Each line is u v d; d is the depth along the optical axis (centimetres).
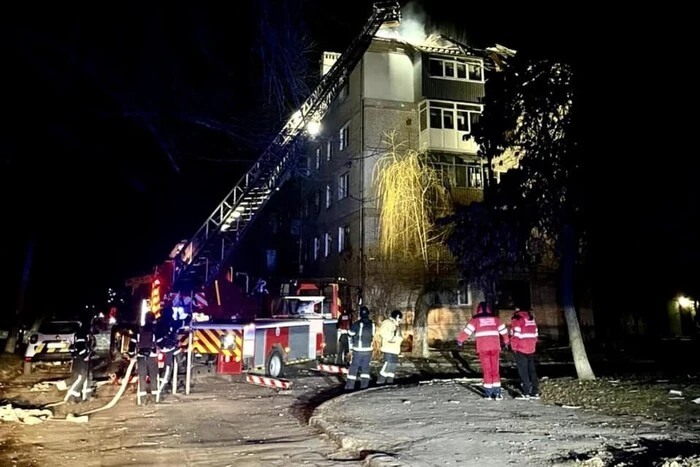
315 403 1148
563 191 1265
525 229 1400
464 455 656
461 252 1617
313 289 1956
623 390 1103
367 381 1283
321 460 692
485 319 1076
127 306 2272
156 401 1150
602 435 743
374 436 761
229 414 1021
